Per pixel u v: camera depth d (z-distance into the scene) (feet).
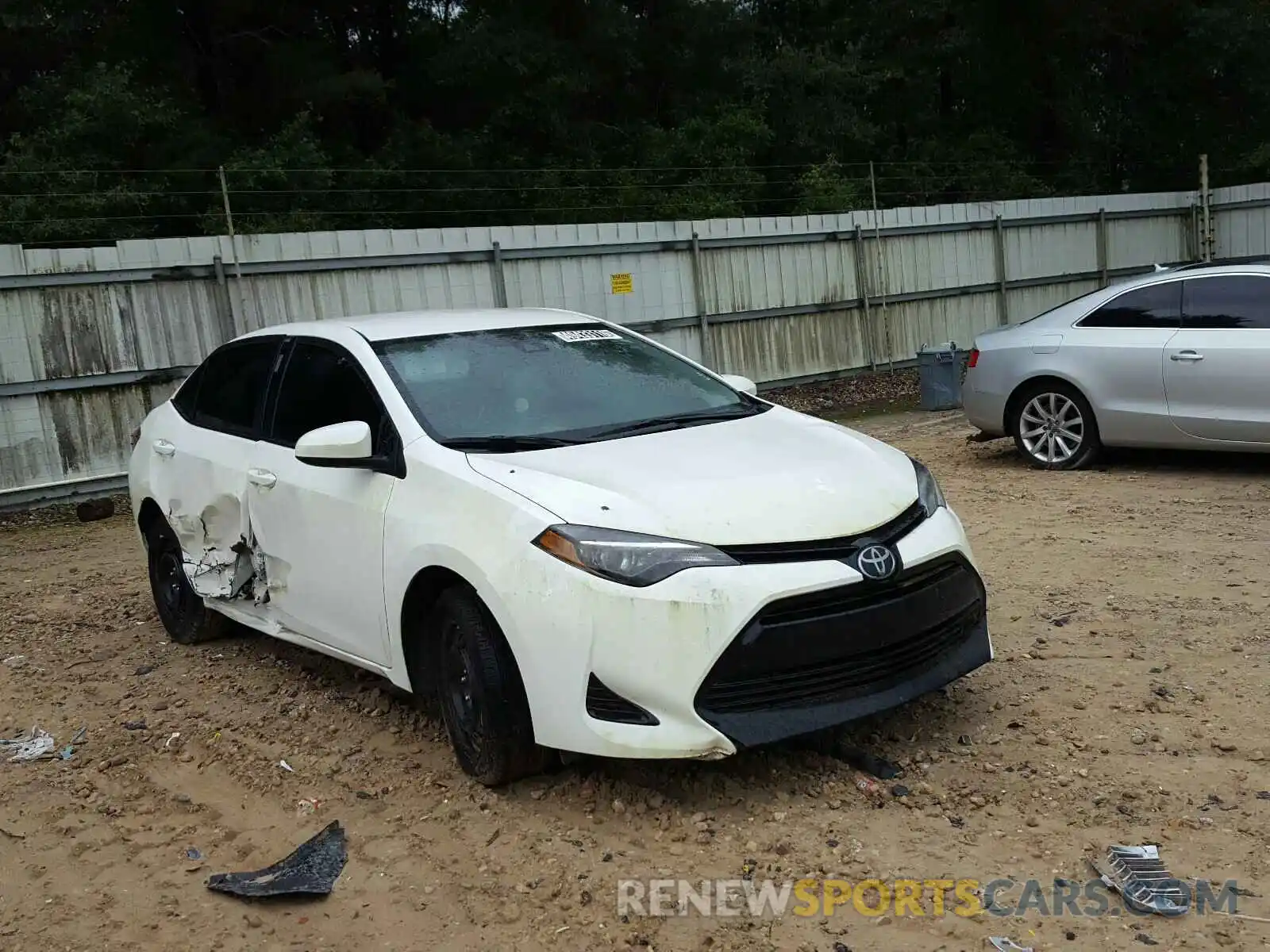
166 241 37.29
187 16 69.92
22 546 31.99
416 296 42.24
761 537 12.50
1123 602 19.25
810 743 14.29
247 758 15.43
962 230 57.88
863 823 12.38
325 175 62.64
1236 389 27.45
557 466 13.69
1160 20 88.69
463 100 77.71
